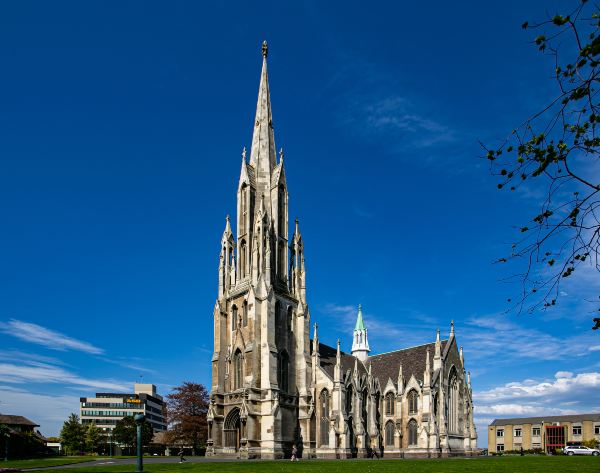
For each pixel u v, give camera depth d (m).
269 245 94.25
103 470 47.78
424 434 94.81
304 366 94.38
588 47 12.80
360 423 94.25
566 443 183.62
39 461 73.19
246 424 82.31
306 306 99.06
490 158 15.35
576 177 14.43
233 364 91.62
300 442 90.19
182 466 56.06
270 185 102.62
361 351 139.12
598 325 16.67
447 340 111.12
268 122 107.81
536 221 15.02
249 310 89.81
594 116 13.91
